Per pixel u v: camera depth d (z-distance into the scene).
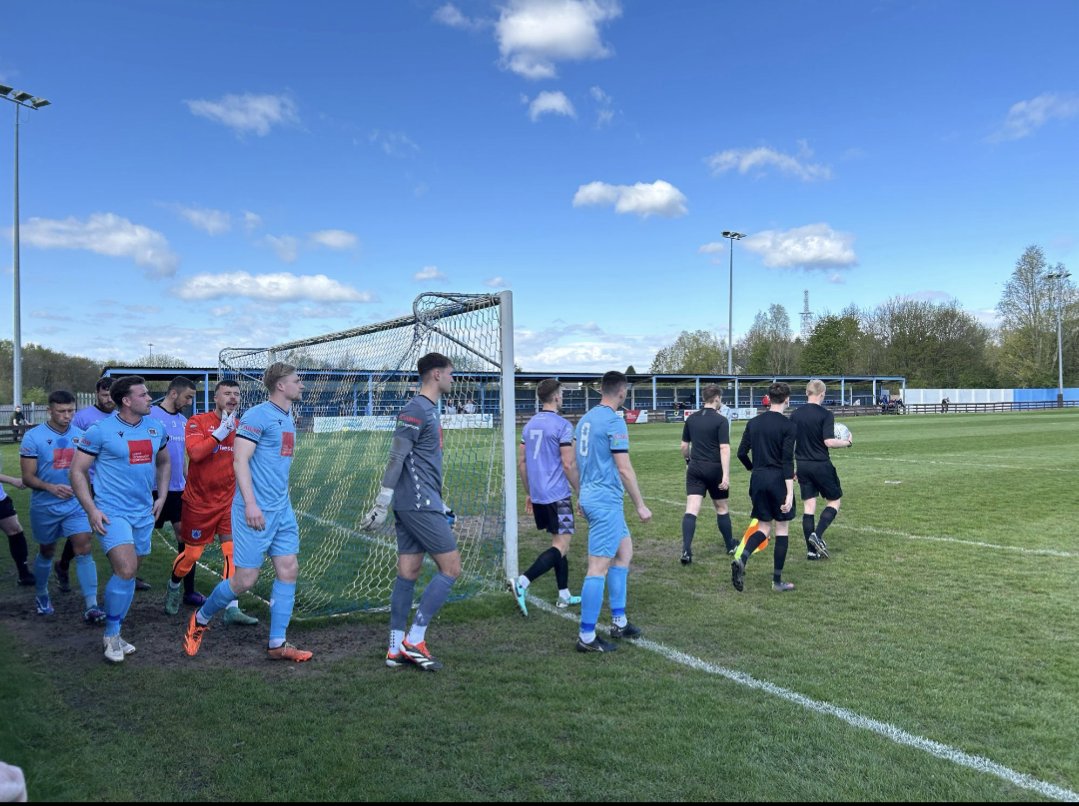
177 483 5.98
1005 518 9.28
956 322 65.44
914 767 3.07
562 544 5.57
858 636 4.81
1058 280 61.25
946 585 6.13
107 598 4.39
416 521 4.23
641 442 25.16
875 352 68.19
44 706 3.71
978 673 4.13
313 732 3.40
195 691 3.92
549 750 3.21
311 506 9.45
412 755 3.18
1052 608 5.43
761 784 2.93
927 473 14.21
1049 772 3.04
